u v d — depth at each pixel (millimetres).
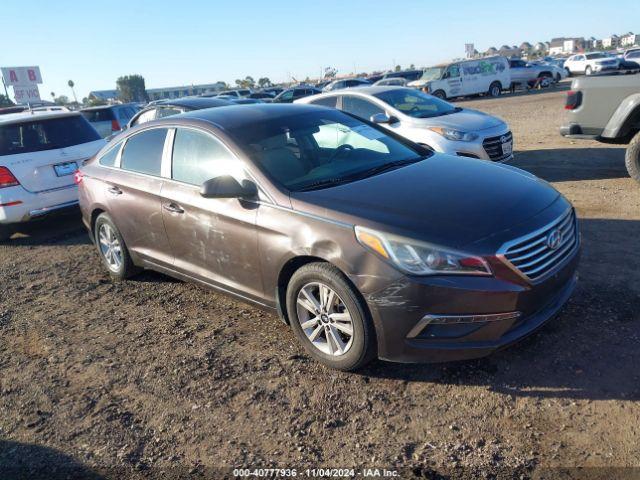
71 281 5773
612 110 6961
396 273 3082
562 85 32812
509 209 3314
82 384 3738
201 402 3398
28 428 3322
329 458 2828
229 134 4148
